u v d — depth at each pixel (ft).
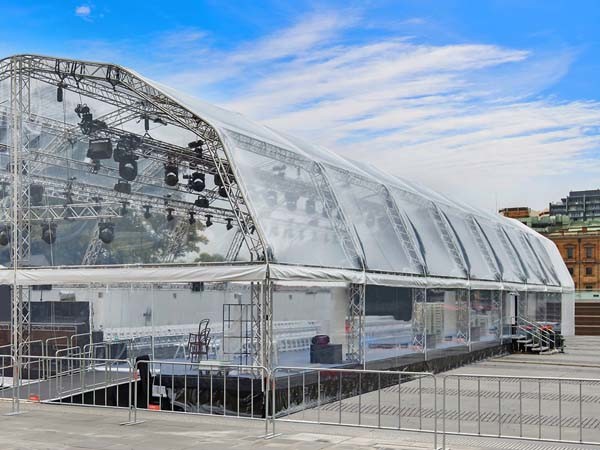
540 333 114.01
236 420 43.75
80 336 63.41
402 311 68.90
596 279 375.86
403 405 52.70
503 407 52.75
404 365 68.54
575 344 142.10
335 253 57.31
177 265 52.70
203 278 51.08
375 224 67.26
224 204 57.72
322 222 57.52
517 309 113.19
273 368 45.19
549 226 536.42
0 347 60.39
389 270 65.41
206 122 52.54
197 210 54.95
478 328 92.84
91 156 59.16
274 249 49.60
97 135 59.16
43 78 61.00
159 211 56.24
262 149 55.52
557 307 146.30
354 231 61.62
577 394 61.46
